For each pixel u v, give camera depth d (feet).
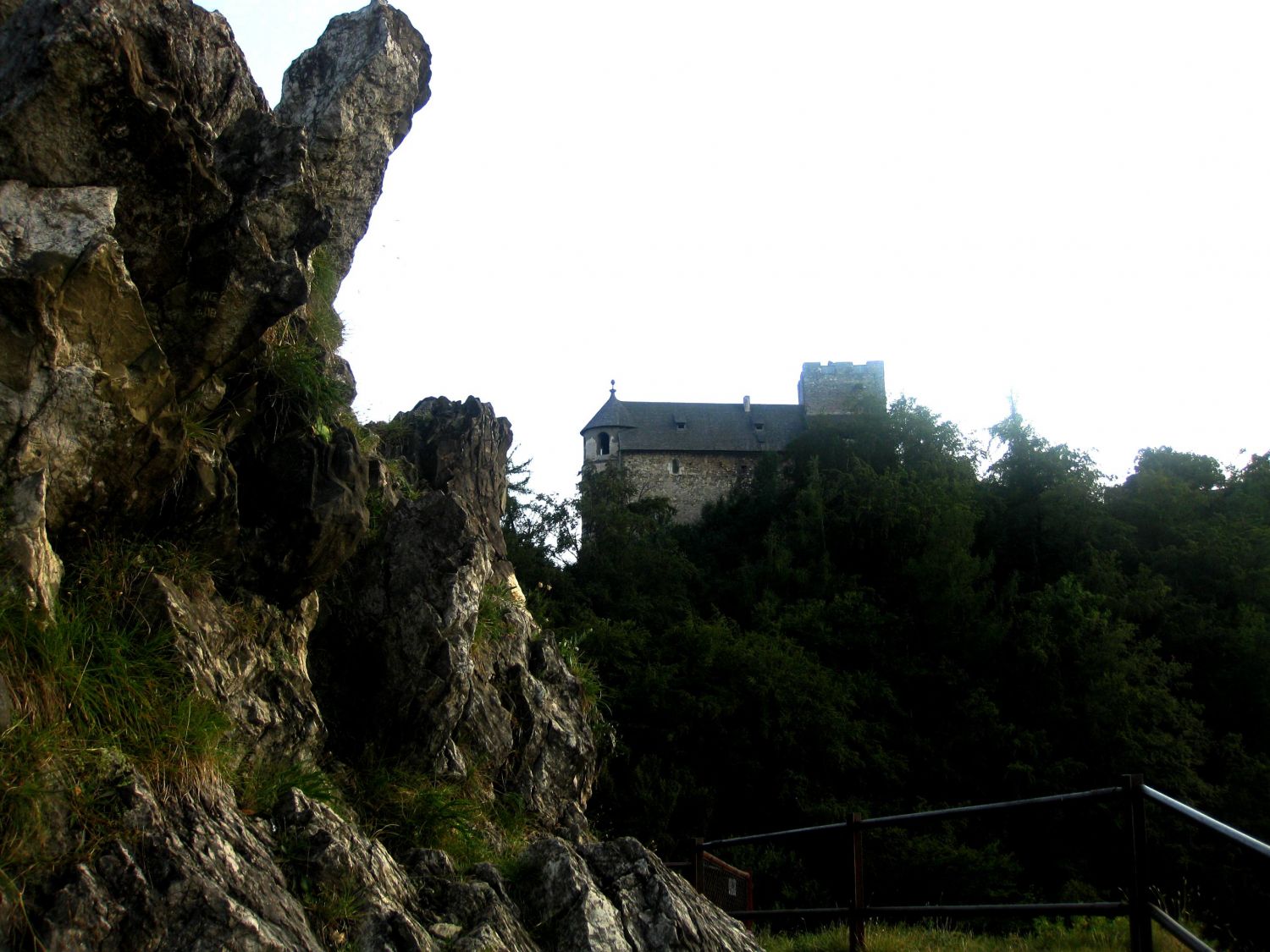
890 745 133.59
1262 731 145.28
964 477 206.69
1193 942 13.15
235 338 15.30
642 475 258.37
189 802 12.12
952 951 21.98
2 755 10.46
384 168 26.40
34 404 12.41
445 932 13.96
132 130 13.35
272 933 11.23
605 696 116.26
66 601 13.05
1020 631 148.46
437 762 19.84
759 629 156.46
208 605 15.40
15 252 12.20
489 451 32.65
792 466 242.17
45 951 9.95
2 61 12.98
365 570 20.76
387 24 26.40
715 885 33.55
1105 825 112.78
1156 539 191.21
